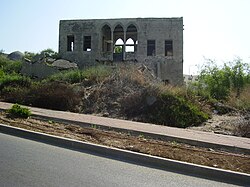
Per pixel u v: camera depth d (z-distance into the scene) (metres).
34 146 8.42
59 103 18.19
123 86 19.23
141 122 15.03
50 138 9.23
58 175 6.07
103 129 11.69
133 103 17.28
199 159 7.88
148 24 38.16
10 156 7.22
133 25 38.69
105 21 39.00
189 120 15.59
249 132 13.02
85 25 39.53
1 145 8.28
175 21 37.81
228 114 18.47
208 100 20.31
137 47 38.12
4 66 34.28
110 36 42.91
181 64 37.38
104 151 8.22
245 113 17.97
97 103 18.12
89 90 19.42
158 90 17.47
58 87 19.14
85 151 8.28
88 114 16.80
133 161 7.62
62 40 40.00
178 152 8.54
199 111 16.70
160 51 37.81
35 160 7.03
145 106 16.88
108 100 18.33
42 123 11.83
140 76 19.78
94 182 5.80
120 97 18.25
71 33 39.81
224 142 10.09
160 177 6.46
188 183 6.20
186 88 18.94
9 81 22.53
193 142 10.02
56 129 10.74
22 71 31.28
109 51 40.88
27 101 19.02
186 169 7.16
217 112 18.81
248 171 7.10
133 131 11.19
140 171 6.79
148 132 11.02
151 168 7.12
